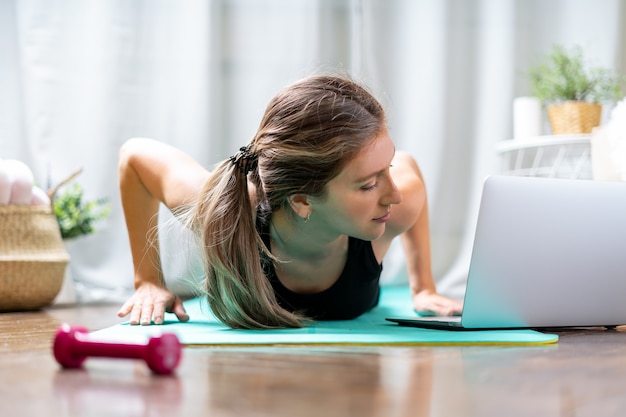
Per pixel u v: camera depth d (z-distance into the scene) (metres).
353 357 1.08
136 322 1.51
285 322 1.42
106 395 0.80
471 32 3.27
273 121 1.35
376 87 3.16
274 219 1.44
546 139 2.70
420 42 3.23
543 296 1.35
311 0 3.17
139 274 1.73
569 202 1.30
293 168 1.31
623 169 1.84
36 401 0.78
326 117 1.28
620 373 0.95
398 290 2.70
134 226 1.73
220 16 3.12
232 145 3.14
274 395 0.80
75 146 3.00
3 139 2.98
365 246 1.57
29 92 2.96
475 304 1.32
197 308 1.93
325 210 1.33
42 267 2.24
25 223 2.26
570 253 1.33
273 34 3.16
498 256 1.29
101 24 3.01
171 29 3.06
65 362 0.96
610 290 1.38
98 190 2.99
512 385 0.87
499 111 3.25
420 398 0.79
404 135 3.25
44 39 2.97
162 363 0.91
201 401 0.77
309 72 3.12
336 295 1.60
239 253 1.37
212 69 3.08
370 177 1.28
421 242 1.89
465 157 3.28
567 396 0.81
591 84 2.80
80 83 3.01
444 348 1.18
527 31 3.30
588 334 1.40
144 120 3.05
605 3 3.27
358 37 3.20
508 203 1.26
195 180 1.56
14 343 1.31
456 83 3.27
